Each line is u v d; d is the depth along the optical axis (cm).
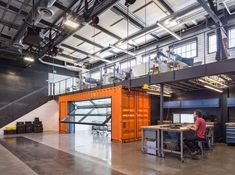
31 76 1520
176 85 886
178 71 682
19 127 1252
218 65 585
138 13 893
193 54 1059
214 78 752
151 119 1091
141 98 988
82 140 934
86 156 598
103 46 1295
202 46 1016
